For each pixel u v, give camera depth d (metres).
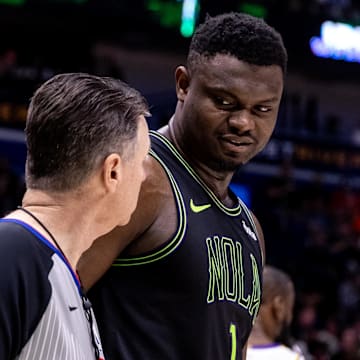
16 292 2.35
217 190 3.65
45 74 19.23
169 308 3.30
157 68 22.91
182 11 20.19
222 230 3.60
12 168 18.48
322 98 25.28
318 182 22.36
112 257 3.20
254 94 3.37
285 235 19.83
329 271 19.48
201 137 3.49
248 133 3.45
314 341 15.93
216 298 3.43
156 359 3.27
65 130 2.56
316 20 22.31
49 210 2.58
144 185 3.31
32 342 2.41
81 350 2.57
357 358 15.55
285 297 5.89
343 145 22.97
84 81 2.67
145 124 2.80
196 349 3.33
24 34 19.53
